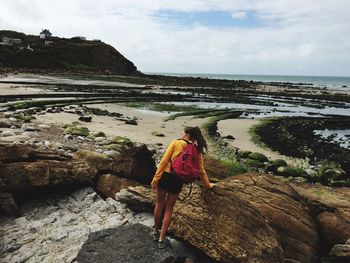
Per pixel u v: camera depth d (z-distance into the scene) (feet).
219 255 22.68
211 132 89.10
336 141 94.17
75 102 132.16
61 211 29.99
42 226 26.94
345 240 28.27
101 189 34.09
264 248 22.93
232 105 169.68
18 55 383.24
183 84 332.60
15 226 26.86
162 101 165.78
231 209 24.77
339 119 134.10
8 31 516.73
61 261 22.53
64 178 32.65
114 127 83.41
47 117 88.94
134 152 35.73
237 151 68.74
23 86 179.83
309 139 93.97
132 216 29.25
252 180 30.76
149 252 22.47
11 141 51.88
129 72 497.05
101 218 28.71
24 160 33.45
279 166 58.85
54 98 139.85
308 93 297.53
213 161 40.50
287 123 117.60
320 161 70.74
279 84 493.77
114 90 199.00
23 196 31.27
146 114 116.06
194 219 24.40
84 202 31.50
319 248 27.81
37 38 525.34
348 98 241.96
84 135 65.46
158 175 22.48
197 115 120.26
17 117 80.07
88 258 21.88
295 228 27.50
